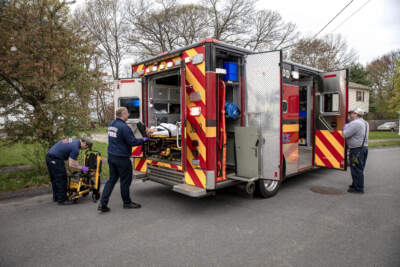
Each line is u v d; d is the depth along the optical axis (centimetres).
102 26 2480
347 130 537
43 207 466
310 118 675
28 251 307
